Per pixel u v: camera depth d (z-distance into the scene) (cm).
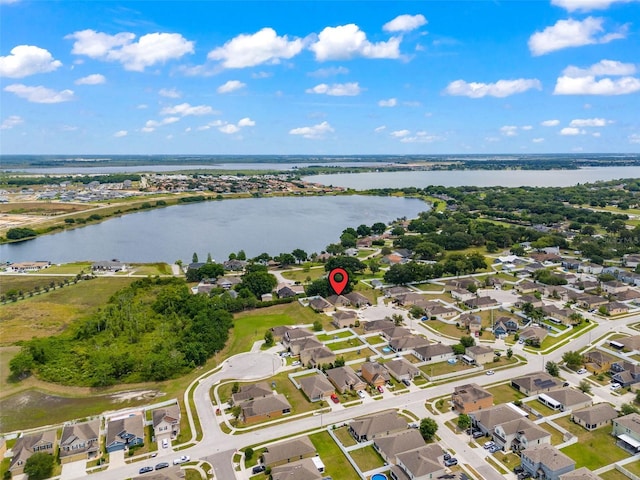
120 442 9400
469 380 12075
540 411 10525
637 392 11069
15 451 9138
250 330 15575
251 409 10319
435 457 8600
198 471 8619
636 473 8388
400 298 18375
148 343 14325
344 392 11425
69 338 14638
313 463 8619
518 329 15250
